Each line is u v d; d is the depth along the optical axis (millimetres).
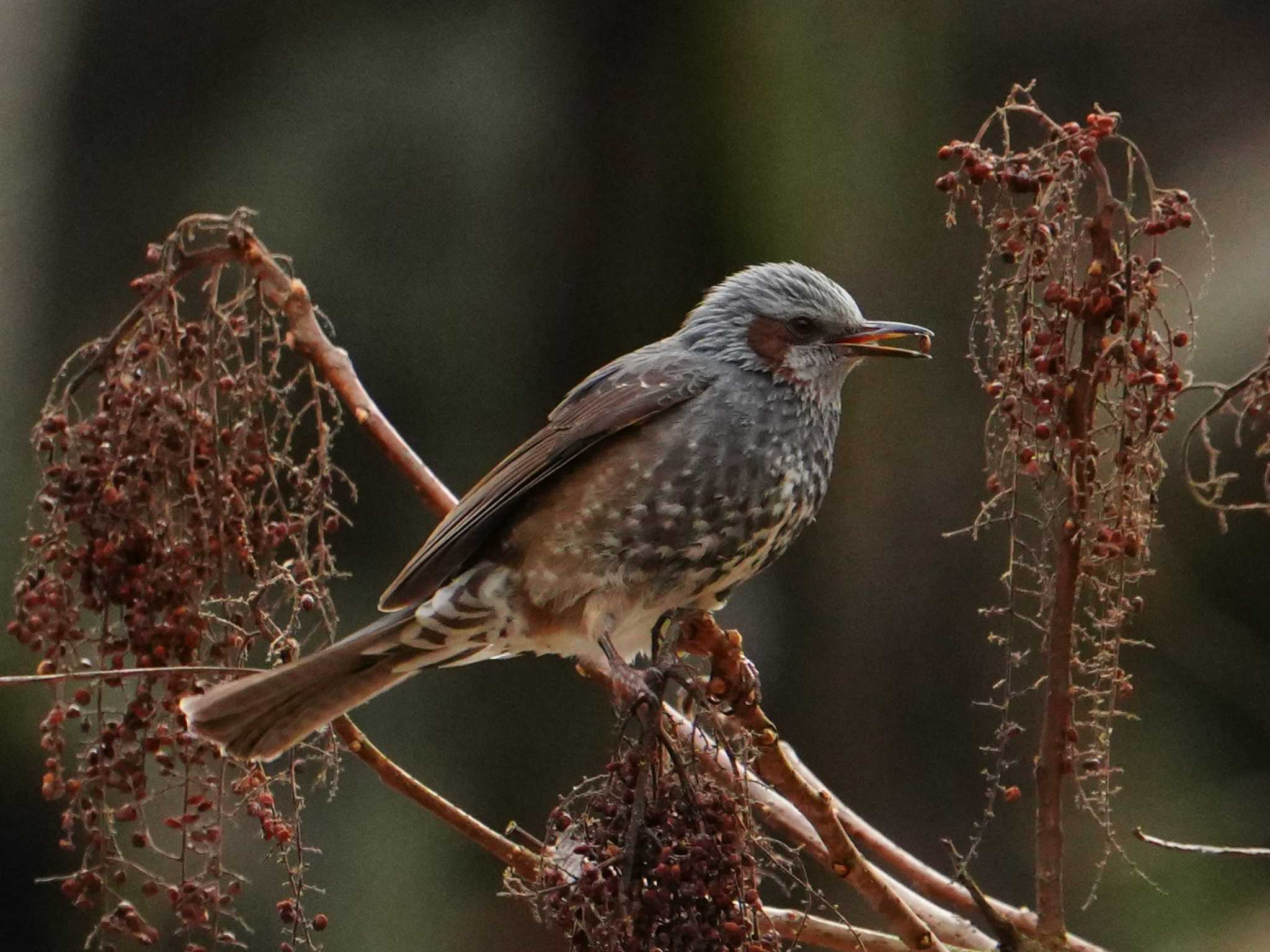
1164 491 13758
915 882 6742
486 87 14156
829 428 7297
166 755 5547
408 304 14016
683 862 4777
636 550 6742
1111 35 16328
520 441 14219
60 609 5785
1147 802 13734
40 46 14344
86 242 14453
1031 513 5340
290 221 13875
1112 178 14570
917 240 14500
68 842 5414
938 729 14297
